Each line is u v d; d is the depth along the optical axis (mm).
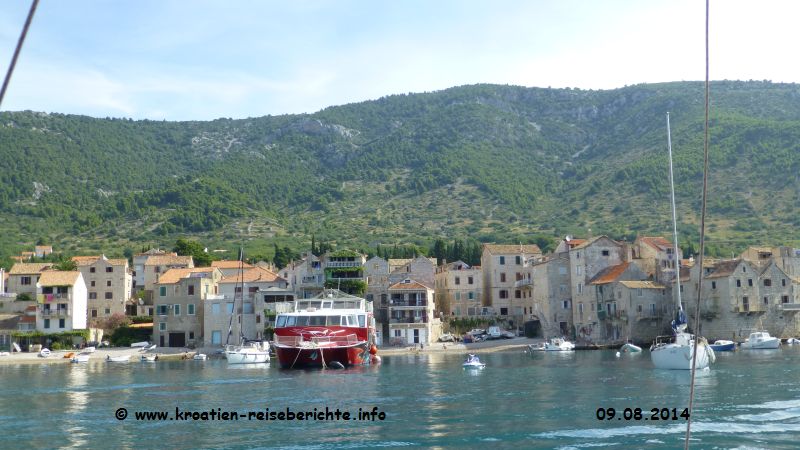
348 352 95500
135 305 163375
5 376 89875
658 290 130000
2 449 43312
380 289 146500
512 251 154875
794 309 127125
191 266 170375
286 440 44750
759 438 43156
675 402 56344
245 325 136500
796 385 64750
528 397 61000
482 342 138750
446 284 155750
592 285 136375
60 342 135125
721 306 126188
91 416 54281
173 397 64375
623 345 122125
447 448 41938
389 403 58719
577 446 42000
